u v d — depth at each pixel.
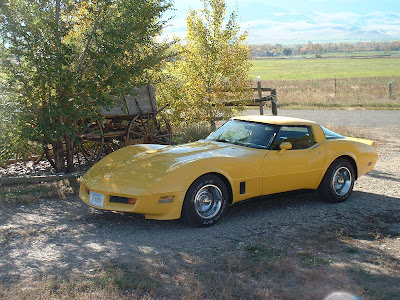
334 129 15.05
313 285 3.72
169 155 5.66
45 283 3.52
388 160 10.50
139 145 6.53
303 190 6.38
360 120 18.89
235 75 13.09
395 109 24.33
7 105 7.11
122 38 7.42
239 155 5.65
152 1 8.37
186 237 4.91
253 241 4.84
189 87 12.80
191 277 3.76
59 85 7.39
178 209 5.06
